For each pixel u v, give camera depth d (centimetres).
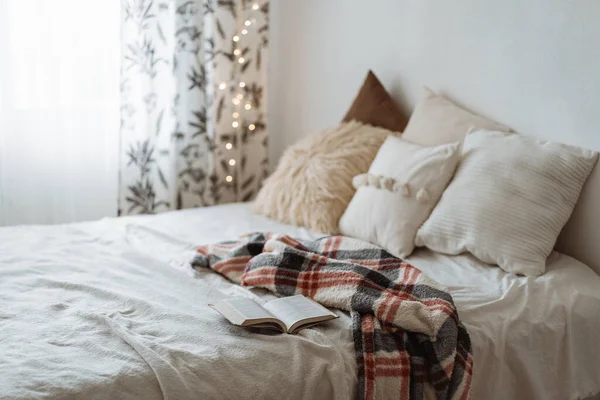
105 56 319
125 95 320
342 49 331
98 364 156
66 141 319
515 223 229
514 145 242
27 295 195
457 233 237
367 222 255
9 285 201
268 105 378
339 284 198
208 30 333
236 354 165
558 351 204
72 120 319
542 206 231
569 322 206
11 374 148
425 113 279
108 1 314
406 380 172
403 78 303
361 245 225
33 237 250
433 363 175
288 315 184
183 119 343
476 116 269
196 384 156
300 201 279
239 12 342
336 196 272
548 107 247
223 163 355
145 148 331
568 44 238
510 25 256
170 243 253
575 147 235
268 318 176
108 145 331
